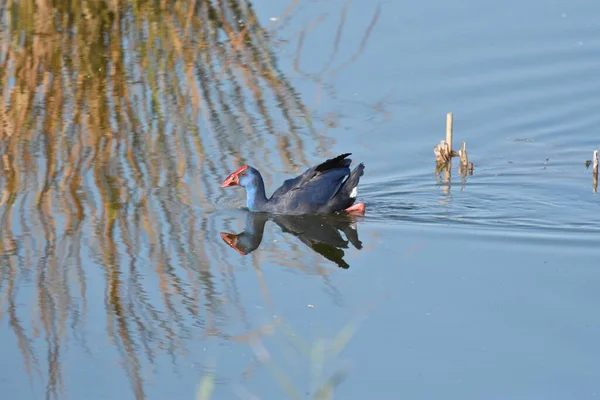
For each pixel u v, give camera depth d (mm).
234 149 16312
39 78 19234
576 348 10438
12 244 13219
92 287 12102
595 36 20375
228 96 18281
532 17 21484
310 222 14398
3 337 10898
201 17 22016
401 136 16828
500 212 14430
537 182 15359
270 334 10930
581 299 11547
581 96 17922
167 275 12477
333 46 20312
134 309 11570
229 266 12805
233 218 14453
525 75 18797
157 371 10234
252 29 21359
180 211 14477
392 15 21734
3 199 14578
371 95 18219
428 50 19984
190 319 11320
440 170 15859
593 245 13141
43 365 10352
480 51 19844
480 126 17172
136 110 17828
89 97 18406
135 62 19891
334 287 12125
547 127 17078
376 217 14430
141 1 22422
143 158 16078
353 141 16625
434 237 13602
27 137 16781
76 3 22344
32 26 21578
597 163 15078
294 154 16125
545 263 12617
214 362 10391
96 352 10617
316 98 18125
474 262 12734
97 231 13695
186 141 16656
